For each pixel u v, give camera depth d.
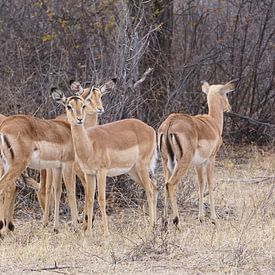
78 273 14.78
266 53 36.03
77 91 21.97
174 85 30.88
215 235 17.83
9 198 18.95
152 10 30.61
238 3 36.06
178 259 15.66
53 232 19.27
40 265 15.44
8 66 28.31
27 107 23.56
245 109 35.25
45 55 30.38
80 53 30.19
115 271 14.88
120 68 23.86
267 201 21.97
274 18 35.62
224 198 23.44
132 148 19.25
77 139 18.20
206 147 20.64
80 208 22.14
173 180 19.88
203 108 33.00
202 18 34.97
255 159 30.73
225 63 35.06
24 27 31.53
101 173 18.48
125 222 20.50
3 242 17.89
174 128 20.11
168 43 31.77
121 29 25.11
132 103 23.69
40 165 19.30
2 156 18.86
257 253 15.90
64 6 31.80
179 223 19.41
